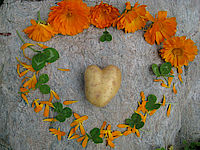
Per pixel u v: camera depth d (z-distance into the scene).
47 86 0.26
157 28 0.27
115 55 0.28
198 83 0.34
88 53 0.28
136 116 0.28
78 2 0.24
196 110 0.34
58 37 0.27
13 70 0.27
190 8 0.33
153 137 0.30
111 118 0.28
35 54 0.27
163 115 0.30
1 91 0.27
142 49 0.29
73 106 0.27
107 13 0.26
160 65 0.29
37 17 0.27
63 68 0.27
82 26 0.26
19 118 0.27
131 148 0.29
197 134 0.34
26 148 0.27
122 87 0.28
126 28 0.27
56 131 0.27
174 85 0.30
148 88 0.29
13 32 0.27
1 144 0.27
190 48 0.27
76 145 0.28
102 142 0.27
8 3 0.28
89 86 0.24
